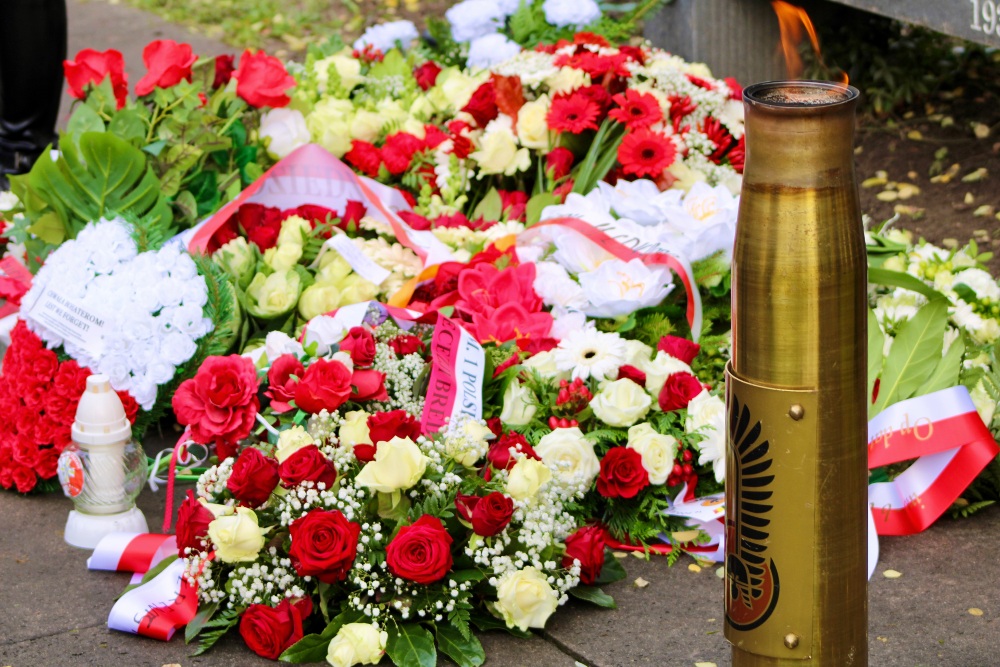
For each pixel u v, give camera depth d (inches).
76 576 105.5
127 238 124.3
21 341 121.8
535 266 126.6
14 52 183.6
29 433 119.6
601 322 124.5
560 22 192.7
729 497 70.1
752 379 66.7
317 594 95.7
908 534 109.6
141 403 118.6
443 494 95.0
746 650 71.0
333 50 200.5
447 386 107.3
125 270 121.6
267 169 155.2
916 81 225.9
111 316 118.6
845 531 68.0
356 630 90.0
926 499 109.4
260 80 148.6
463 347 108.5
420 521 91.7
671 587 102.3
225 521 91.6
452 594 91.7
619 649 92.9
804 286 64.2
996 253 173.8
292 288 129.9
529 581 92.4
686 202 132.3
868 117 223.9
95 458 108.8
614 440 109.6
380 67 188.1
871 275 116.0
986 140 207.9
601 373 110.5
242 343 128.7
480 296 122.6
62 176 135.2
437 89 174.9
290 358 105.1
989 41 166.4
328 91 177.6
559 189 147.2
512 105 153.2
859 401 66.9
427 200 154.4
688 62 223.0
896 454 110.2
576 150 152.1
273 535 95.5
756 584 69.3
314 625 95.5
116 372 118.3
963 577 101.8
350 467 97.9
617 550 108.8
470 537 94.2
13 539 112.0
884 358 120.1
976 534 109.4
